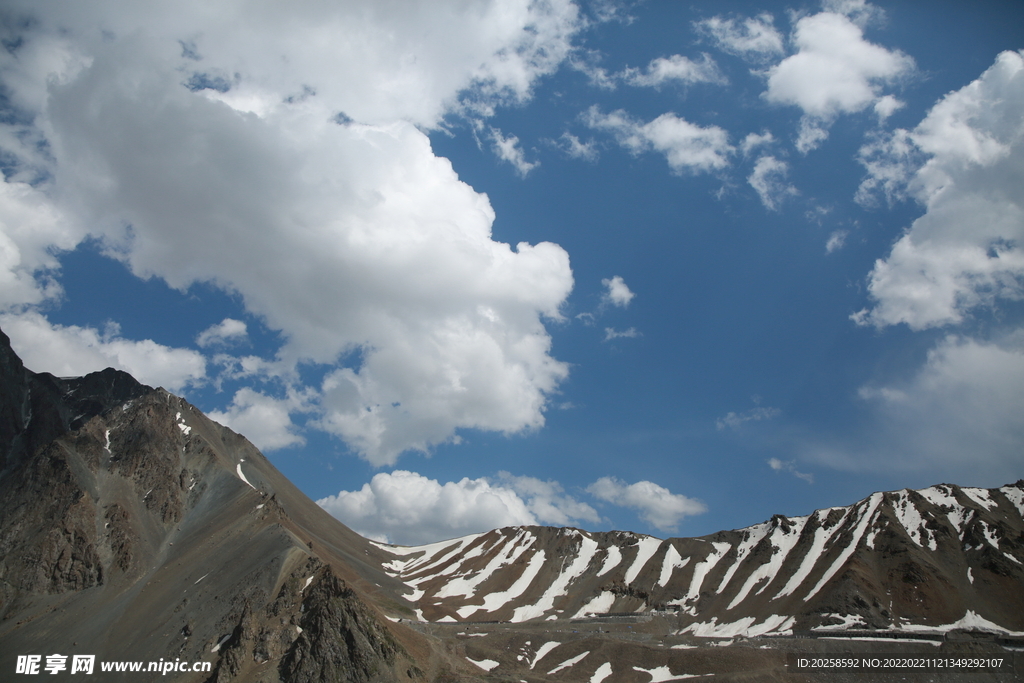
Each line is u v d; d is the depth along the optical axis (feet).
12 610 556.10
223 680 419.13
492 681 446.60
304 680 413.18
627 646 532.73
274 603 485.15
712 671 485.97
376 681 418.10
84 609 546.26
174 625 491.31
